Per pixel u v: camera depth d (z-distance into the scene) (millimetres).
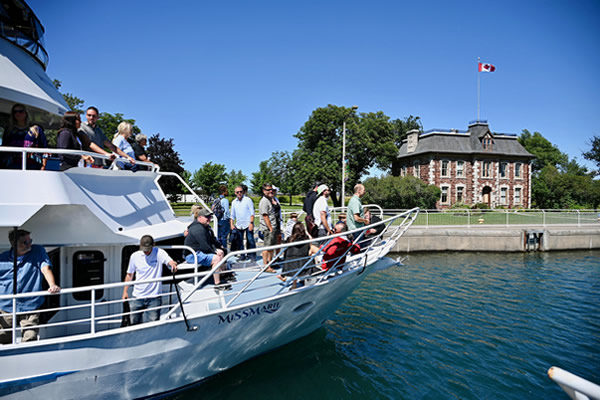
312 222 7469
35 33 5488
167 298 5504
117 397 4785
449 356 7375
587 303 10945
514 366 6996
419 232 20203
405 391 6074
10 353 4051
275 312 5812
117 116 28141
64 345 4234
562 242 21062
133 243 4844
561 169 70625
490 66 48125
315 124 47719
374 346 7789
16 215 3936
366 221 7496
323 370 6691
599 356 7457
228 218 9102
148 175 5977
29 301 4215
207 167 52812
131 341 4594
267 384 6172
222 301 5098
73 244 4719
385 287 12719
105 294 5070
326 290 6441
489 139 47594
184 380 5449
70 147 4793
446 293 11984
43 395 4266
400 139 66062
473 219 23812
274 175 68875
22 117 4773
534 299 11352
